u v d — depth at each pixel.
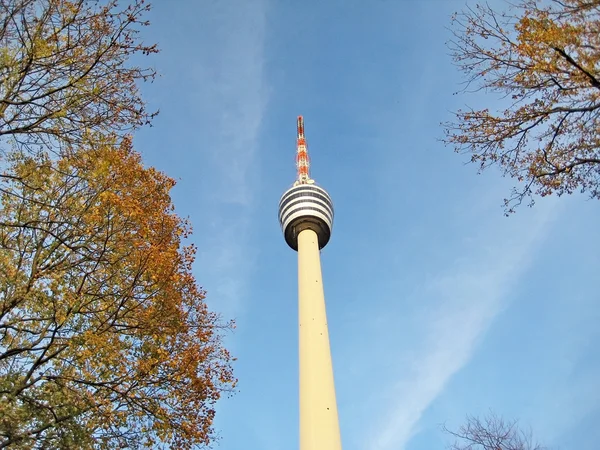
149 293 21.23
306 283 65.38
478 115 18.53
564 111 17.30
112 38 18.47
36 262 19.95
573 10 17.02
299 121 92.25
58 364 19.44
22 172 19.75
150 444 19.89
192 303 23.80
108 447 19.25
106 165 19.58
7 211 20.16
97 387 19.36
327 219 76.75
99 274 20.80
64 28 17.98
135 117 19.11
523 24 17.59
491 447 29.62
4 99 17.47
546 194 18.14
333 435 50.44
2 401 17.30
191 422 20.86
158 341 21.50
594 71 16.30
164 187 23.86
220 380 22.31
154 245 21.44
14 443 16.86
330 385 54.31
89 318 20.02
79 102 18.38
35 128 18.06
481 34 18.34
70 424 18.41
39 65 17.73
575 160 17.48
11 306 18.77
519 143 18.30
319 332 59.06
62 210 20.03
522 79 17.48
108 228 20.41
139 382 20.09
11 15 17.44
